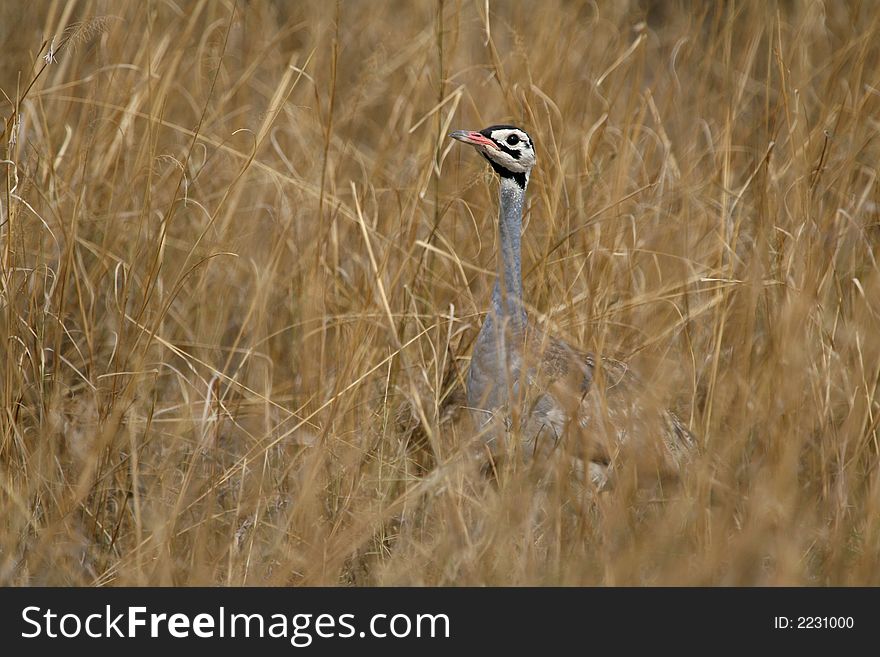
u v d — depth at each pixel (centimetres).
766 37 1788
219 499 1109
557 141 1464
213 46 1574
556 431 1096
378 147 1600
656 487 1098
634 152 1480
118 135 1338
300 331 1324
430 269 1374
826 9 1755
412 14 1823
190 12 1677
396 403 1238
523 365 1061
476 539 1013
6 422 1052
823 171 1386
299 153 1553
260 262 1417
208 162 1474
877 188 1415
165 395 1280
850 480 1095
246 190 1505
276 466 1141
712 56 1677
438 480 1028
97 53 1436
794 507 995
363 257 1420
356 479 1090
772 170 1405
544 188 1346
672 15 1980
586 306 1280
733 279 1288
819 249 1254
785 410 1096
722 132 1517
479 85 1623
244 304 1412
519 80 1549
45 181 1263
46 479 1029
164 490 1052
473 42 1750
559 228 1366
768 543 973
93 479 1053
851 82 1497
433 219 1396
